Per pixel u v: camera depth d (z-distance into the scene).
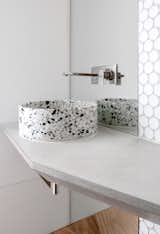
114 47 1.01
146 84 0.88
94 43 1.13
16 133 0.98
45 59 1.28
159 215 0.43
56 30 1.29
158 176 0.55
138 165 0.62
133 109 0.94
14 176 1.26
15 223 1.29
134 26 0.91
